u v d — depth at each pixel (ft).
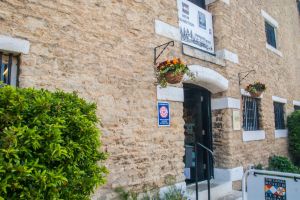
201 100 21.83
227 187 19.83
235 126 21.77
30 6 11.62
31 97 7.82
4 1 10.94
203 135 21.57
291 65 35.45
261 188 12.41
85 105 8.87
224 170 20.77
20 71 11.12
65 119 7.86
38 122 7.10
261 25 28.94
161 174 15.52
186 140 22.20
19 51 11.07
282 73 32.35
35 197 6.54
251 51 26.08
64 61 12.39
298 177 11.42
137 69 15.16
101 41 13.83
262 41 28.58
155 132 15.53
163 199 14.99
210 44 21.99
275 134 28.30
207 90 21.91
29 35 11.47
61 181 7.09
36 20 11.74
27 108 7.23
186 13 20.12
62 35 12.47
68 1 12.86
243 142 22.66
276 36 32.78
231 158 20.74
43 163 7.06
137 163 14.47
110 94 13.83
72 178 7.61
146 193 14.47
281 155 28.89
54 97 8.34
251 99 25.57
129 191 13.88
